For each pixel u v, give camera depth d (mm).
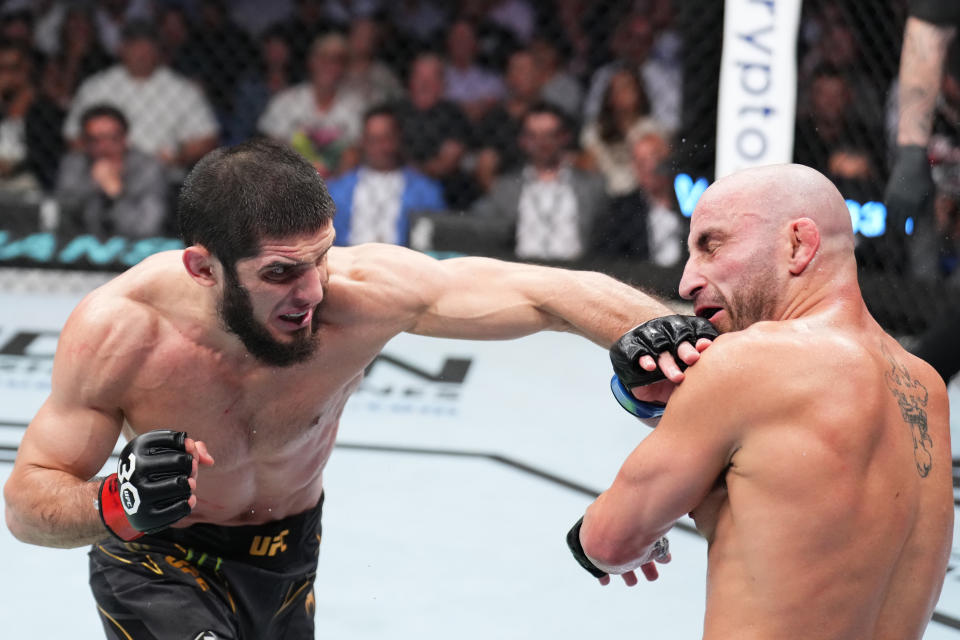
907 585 1604
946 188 4711
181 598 2109
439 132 6227
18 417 4223
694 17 4910
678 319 1657
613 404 4543
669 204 5570
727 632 1564
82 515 1841
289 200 1771
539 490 3732
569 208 5699
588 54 6570
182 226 1840
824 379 1524
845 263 1618
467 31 6594
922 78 4168
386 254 2098
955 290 4746
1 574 3133
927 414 1647
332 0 6984
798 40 4820
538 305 2074
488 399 4559
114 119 5914
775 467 1516
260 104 6637
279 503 2205
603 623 2922
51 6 6977
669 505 1597
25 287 5777
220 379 1983
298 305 1843
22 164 6406
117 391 1955
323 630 2852
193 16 6785
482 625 2898
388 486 3746
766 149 4688
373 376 4766
